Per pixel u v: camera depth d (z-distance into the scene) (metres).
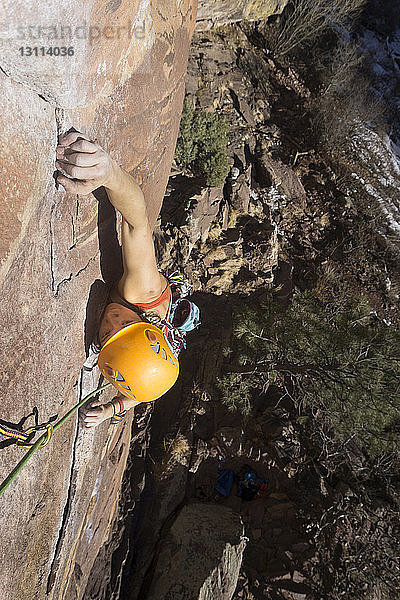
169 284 3.25
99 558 5.54
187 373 8.36
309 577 7.28
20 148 1.83
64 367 2.74
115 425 4.41
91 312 2.98
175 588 5.90
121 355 2.79
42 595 3.13
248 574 7.11
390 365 7.04
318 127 14.09
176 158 9.89
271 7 14.18
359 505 8.45
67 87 1.88
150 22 3.12
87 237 2.74
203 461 7.75
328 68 15.89
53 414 2.68
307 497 8.00
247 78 13.32
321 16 15.78
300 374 7.87
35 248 2.15
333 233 12.41
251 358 7.82
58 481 3.05
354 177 14.04
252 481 7.77
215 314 9.13
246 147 12.02
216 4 12.45
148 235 2.76
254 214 10.80
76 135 2.10
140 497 6.74
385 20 19.12
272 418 8.48
